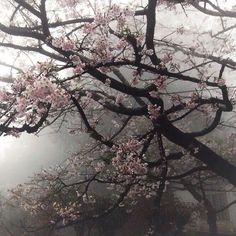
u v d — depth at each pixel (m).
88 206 15.56
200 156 8.01
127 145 7.69
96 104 9.20
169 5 8.55
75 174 10.20
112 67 7.01
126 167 7.59
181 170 14.74
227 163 8.13
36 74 4.38
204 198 13.17
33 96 4.06
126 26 5.74
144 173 7.67
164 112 7.35
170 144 14.85
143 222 16.25
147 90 7.02
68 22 6.75
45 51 6.90
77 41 5.95
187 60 8.82
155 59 6.45
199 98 7.39
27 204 10.59
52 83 4.23
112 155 8.90
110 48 6.02
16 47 6.95
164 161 8.05
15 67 7.96
